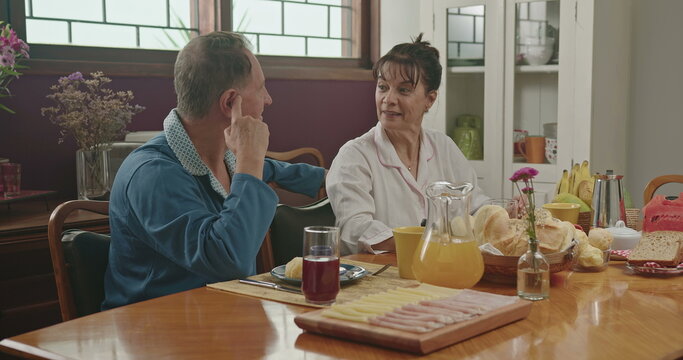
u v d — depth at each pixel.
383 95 2.10
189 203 1.42
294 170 1.96
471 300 1.14
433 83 2.11
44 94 2.79
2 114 2.71
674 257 1.47
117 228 1.49
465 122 3.55
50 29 2.92
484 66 3.47
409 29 3.79
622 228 1.72
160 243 1.40
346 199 1.95
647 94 3.48
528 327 1.10
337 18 3.89
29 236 2.22
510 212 1.53
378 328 1.02
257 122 1.48
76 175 2.83
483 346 1.01
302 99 3.59
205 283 1.47
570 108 3.27
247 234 1.38
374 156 2.10
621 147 3.51
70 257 1.48
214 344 1.04
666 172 3.46
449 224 1.32
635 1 3.48
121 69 2.96
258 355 0.99
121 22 3.12
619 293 1.32
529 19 3.34
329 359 0.97
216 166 1.61
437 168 2.21
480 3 3.45
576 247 1.43
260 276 1.44
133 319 1.16
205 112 1.52
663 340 1.04
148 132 2.84
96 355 0.99
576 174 1.98
